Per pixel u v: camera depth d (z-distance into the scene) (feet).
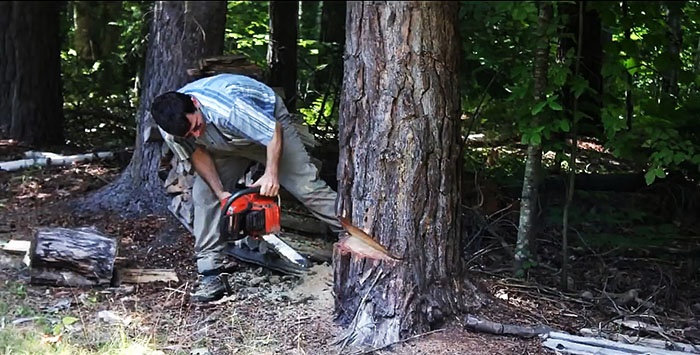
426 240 14.01
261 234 14.92
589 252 19.84
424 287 14.03
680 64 16.74
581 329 14.82
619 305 16.62
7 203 22.53
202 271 16.51
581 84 15.79
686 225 21.65
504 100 19.17
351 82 13.87
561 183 22.33
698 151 17.08
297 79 33.47
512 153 25.96
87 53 42.63
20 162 26.00
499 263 18.54
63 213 21.57
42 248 16.37
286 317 15.28
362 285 14.12
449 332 14.05
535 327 14.46
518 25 17.17
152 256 18.90
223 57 19.74
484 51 16.97
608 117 15.99
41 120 30.58
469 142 27.09
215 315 15.46
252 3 39.78
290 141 16.43
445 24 13.65
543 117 16.01
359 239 14.17
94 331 14.52
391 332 13.80
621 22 16.21
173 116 14.78
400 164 13.71
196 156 15.93
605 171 25.08
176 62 21.20
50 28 30.73
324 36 38.09
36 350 13.52
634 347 13.91
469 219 19.93
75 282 16.60
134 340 14.06
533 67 16.42
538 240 20.11
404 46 13.47
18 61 30.09
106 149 29.27
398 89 13.55
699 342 14.62
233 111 15.02
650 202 22.56
